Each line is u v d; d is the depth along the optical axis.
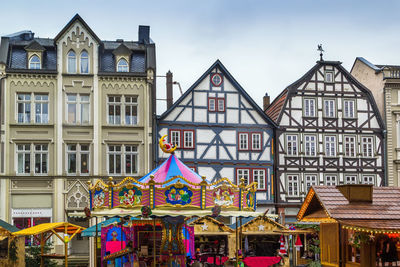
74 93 32.09
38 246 26.25
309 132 36.22
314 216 17.56
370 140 36.94
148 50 33.38
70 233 20.30
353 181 36.41
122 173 32.00
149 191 17.45
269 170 35.19
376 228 14.48
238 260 21.05
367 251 15.32
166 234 18.58
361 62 40.44
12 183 31.06
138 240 19.91
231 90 35.25
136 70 33.06
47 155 31.59
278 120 35.81
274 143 35.72
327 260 17.23
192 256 22.52
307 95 36.47
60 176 31.33
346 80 37.09
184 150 34.09
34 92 31.83
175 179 18.70
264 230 27.41
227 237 29.58
